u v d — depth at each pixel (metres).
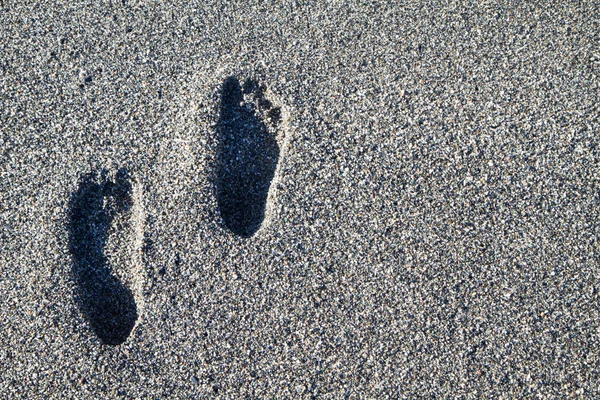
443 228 1.63
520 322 1.60
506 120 1.67
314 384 1.58
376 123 1.67
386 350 1.59
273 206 1.64
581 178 1.65
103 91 1.69
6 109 1.69
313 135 1.67
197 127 1.66
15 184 1.66
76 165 1.66
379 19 1.72
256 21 1.72
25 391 1.58
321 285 1.61
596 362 1.58
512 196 1.64
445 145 1.66
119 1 1.73
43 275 1.62
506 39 1.71
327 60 1.70
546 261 1.62
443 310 1.60
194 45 1.71
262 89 1.69
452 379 1.58
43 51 1.72
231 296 1.61
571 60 1.70
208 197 1.64
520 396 1.57
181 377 1.59
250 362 1.59
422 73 1.69
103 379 1.59
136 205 1.65
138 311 1.62
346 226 1.63
